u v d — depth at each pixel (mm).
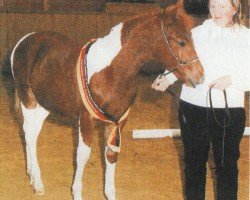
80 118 4375
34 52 4969
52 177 5496
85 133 4352
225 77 3666
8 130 7203
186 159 3990
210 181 5473
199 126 3865
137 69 4105
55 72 4605
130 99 4254
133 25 4016
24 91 5086
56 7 13203
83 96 4230
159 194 5141
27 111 5094
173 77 4023
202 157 3955
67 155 6203
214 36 3730
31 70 4926
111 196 4535
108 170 4504
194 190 3998
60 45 4758
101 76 4160
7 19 11484
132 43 4012
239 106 3781
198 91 3814
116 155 4461
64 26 11734
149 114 8383
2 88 10234
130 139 6922
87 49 4262
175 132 6957
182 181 5504
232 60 3703
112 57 4117
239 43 3689
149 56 4020
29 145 5105
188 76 3795
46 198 4977
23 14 11555
